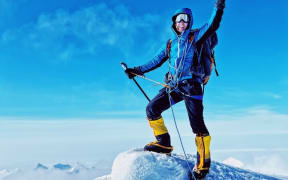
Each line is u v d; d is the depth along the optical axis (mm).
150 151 4148
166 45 4215
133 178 3732
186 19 3910
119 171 3861
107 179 4520
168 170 3885
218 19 3730
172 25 4078
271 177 4711
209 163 3873
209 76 4000
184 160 4137
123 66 4469
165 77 4164
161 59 4371
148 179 3754
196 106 3852
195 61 3908
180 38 3973
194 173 3885
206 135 3865
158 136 4145
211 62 3986
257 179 4359
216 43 4023
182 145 4039
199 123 3854
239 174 4359
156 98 4145
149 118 4176
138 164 3824
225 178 4133
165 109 4133
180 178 3863
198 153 3912
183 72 3928
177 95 4066
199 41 3877
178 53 3982
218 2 3732
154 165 3855
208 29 3793
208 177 4059
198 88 3879
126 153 4094
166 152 4109
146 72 4469
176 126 4090
